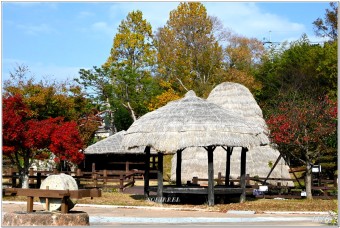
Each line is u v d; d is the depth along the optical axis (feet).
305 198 74.13
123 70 163.12
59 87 120.16
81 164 115.03
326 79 139.33
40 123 77.30
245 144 65.00
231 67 173.78
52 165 105.50
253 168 85.40
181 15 169.27
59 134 75.87
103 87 161.68
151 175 115.34
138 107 161.99
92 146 112.16
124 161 116.78
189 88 165.27
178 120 66.28
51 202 45.60
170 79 170.30
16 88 104.17
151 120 68.23
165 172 120.06
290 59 164.96
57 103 105.19
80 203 66.59
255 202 69.72
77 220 44.29
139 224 49.44
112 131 165.27
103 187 86.28
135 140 66.54
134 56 175.94
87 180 96.37
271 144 78.95
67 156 77.92
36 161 104.32
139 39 174.81
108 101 163.12
